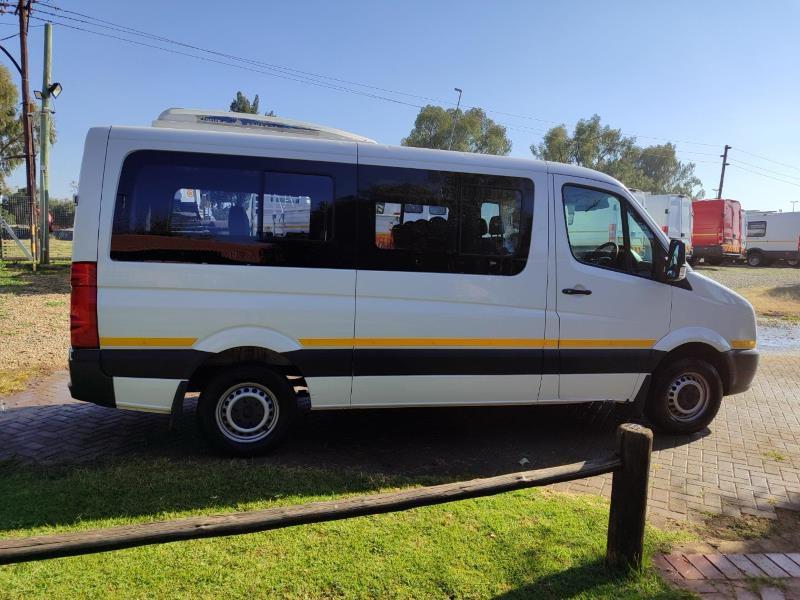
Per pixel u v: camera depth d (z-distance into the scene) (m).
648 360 5.14
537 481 2.71
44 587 2.81
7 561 1.96
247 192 4.32
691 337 5.22
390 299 4.54
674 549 3.36
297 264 4.39
